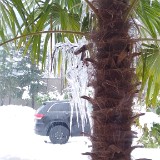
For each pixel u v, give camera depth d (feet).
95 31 4.17
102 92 3.98
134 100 4.13
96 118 3.95
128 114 3.93
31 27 5.24
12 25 5.09
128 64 4.02
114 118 3.89
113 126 3.87
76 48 4.76
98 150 3.92
